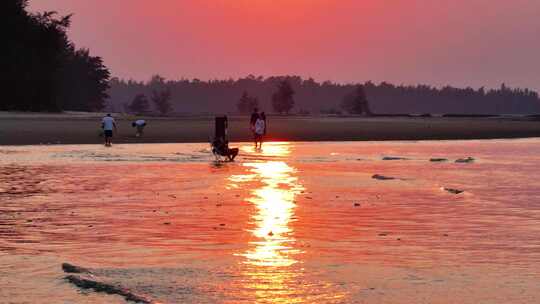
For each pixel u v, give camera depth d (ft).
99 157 304.30
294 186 196.34
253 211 145.69
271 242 110.93
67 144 405.59
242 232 120.16
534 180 218.38
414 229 124.16
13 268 91.50
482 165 280.31
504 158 324.39
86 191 180.34
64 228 123.44
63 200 162.20
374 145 437.58
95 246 107.04
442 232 121.08
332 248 106.22
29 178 213.25
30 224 127.65
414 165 278.26
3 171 235.61
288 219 135.23
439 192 183.32
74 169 245.24
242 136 531.50
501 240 113.60
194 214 140.97
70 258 97.96
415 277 87.40
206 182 205.57
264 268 91.91
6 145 392.27
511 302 76.33
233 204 156.76
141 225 127.03
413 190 187.83
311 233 119.55
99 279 84.53
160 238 114.11
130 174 229.04
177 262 95.40
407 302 76.23
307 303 75.77
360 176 228.63
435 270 91.50
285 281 84.94
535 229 124.57
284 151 368.48
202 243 109.70
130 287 81.25
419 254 101.91
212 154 327.26
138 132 484.33
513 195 177.47
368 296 78.59
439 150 388.37
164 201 161.27
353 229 123.95
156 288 81.05
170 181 207.51
